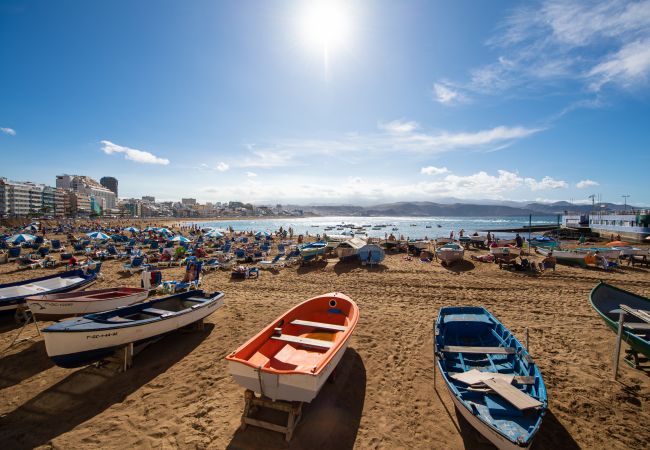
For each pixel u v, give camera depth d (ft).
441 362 20.43
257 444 16.51
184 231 200.85
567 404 19.75
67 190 530.27
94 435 17.25
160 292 42.06
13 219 294.46
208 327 32.37
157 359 25.55
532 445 16.46
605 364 24.59
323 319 29.53
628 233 134.51
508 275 57.47
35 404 19.88
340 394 20.84
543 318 34.91
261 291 47.34
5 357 25.82
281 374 16.89
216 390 21.26
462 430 17.65
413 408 19.51
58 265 69.00
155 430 17.58
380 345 28.02
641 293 45.44
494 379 18.31
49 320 30.22
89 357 22.57
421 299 42.47
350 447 16.39
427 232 231.50
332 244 84.12
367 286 50.03
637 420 18.31
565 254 66.54
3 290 37.55
